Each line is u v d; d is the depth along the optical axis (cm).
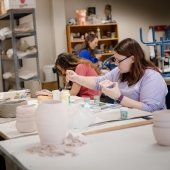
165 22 754
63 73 330
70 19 632
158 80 239
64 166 118
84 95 318
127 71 249
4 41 554
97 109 230
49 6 621
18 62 500
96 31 657
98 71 340
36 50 494
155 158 122
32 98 303
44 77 589
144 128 169
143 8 720
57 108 143
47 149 137
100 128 175
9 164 152
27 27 489
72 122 176
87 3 664
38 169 117
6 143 155
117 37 662
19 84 489
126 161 120
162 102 238
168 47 472
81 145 143
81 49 502
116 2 691
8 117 227
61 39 620
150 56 507
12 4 465
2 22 558
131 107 230
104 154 130
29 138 162
